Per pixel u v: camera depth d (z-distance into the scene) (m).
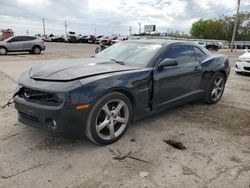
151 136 3.69
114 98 3.29
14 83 7.12
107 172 2.76
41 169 2.79
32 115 3.12
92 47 31.58
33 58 15.13
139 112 3.72
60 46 32.56
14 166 2.83
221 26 75.31
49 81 3.11
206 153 3.25
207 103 5.39
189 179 2.68
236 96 6.29
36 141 3.42
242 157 3.18
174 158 3.10
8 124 3.97
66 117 2.92
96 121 3.16
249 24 71.75
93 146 3.33
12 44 17.56
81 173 2.73
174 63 3.91
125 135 3.69
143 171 2.80
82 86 2.98
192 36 83.12
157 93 3.91
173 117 4.53
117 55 4.34
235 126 4.21
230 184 2.62
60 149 3.23
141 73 3.61
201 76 4.85
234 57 21.64
